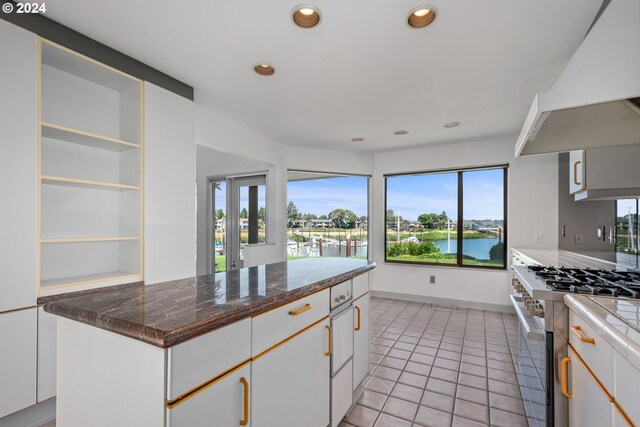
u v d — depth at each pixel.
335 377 1.77
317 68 2.43
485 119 3.54
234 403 1.08
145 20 1.88
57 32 1.91
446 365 2.67
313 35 2.01
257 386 1.19
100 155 2.41
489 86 2.71
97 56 2.11
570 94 1.25
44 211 2.12
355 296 2.08
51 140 2.16
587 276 1.88
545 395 1.52
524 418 1.96
